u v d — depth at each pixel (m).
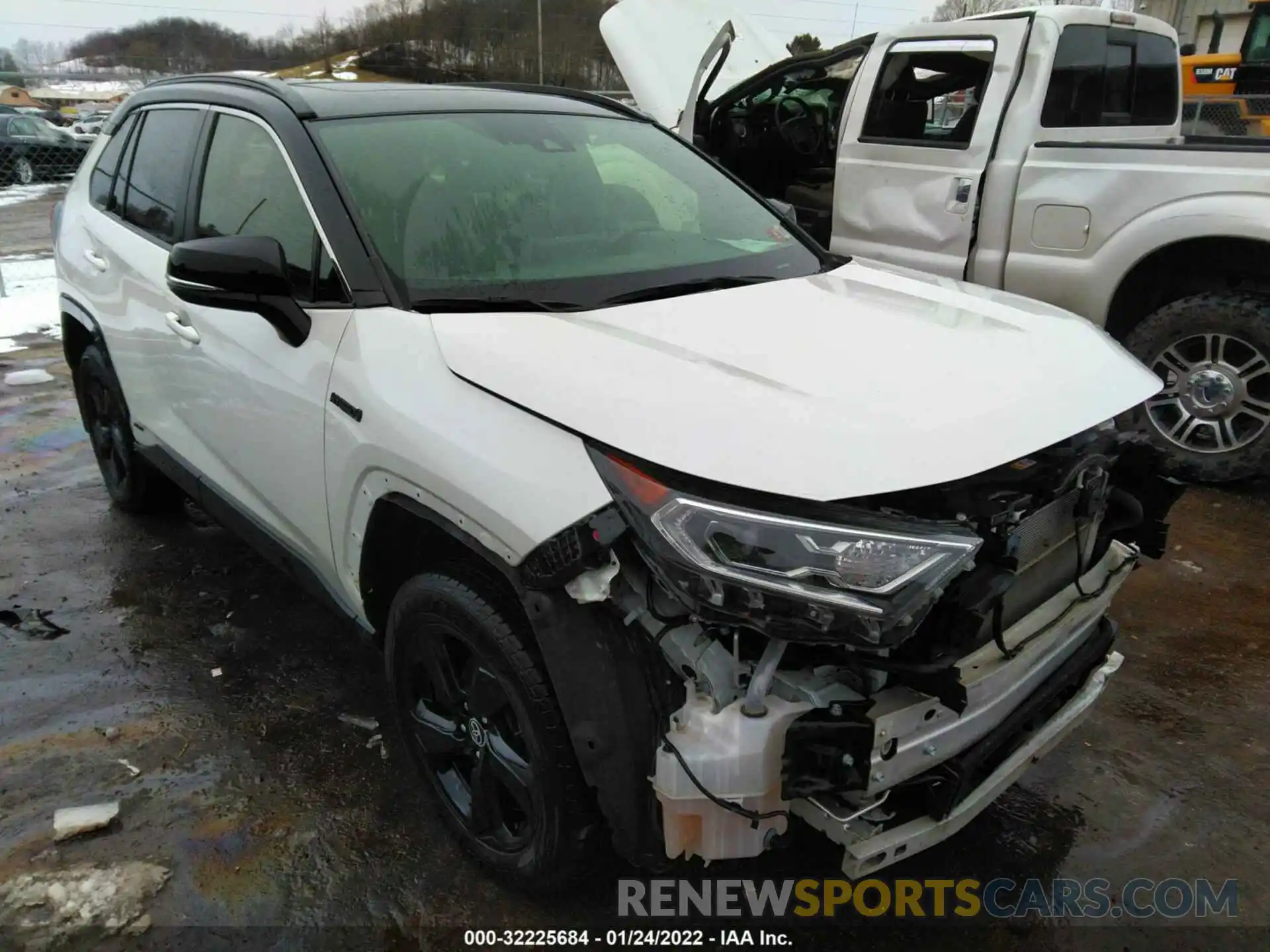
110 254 3.71
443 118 2.98
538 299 2.42
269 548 2.97
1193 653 3.36
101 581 3.82
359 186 2.59
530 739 2.05
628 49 6.66
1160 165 4.36
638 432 1.85
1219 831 2.56
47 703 3.05
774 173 6.20
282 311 2.44
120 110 4.21
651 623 1.84
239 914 2.28
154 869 2.40
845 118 5.50
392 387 2.21
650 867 1.98
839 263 3.08
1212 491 4.72
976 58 4.95
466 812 2.39
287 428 2.59
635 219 2.91
